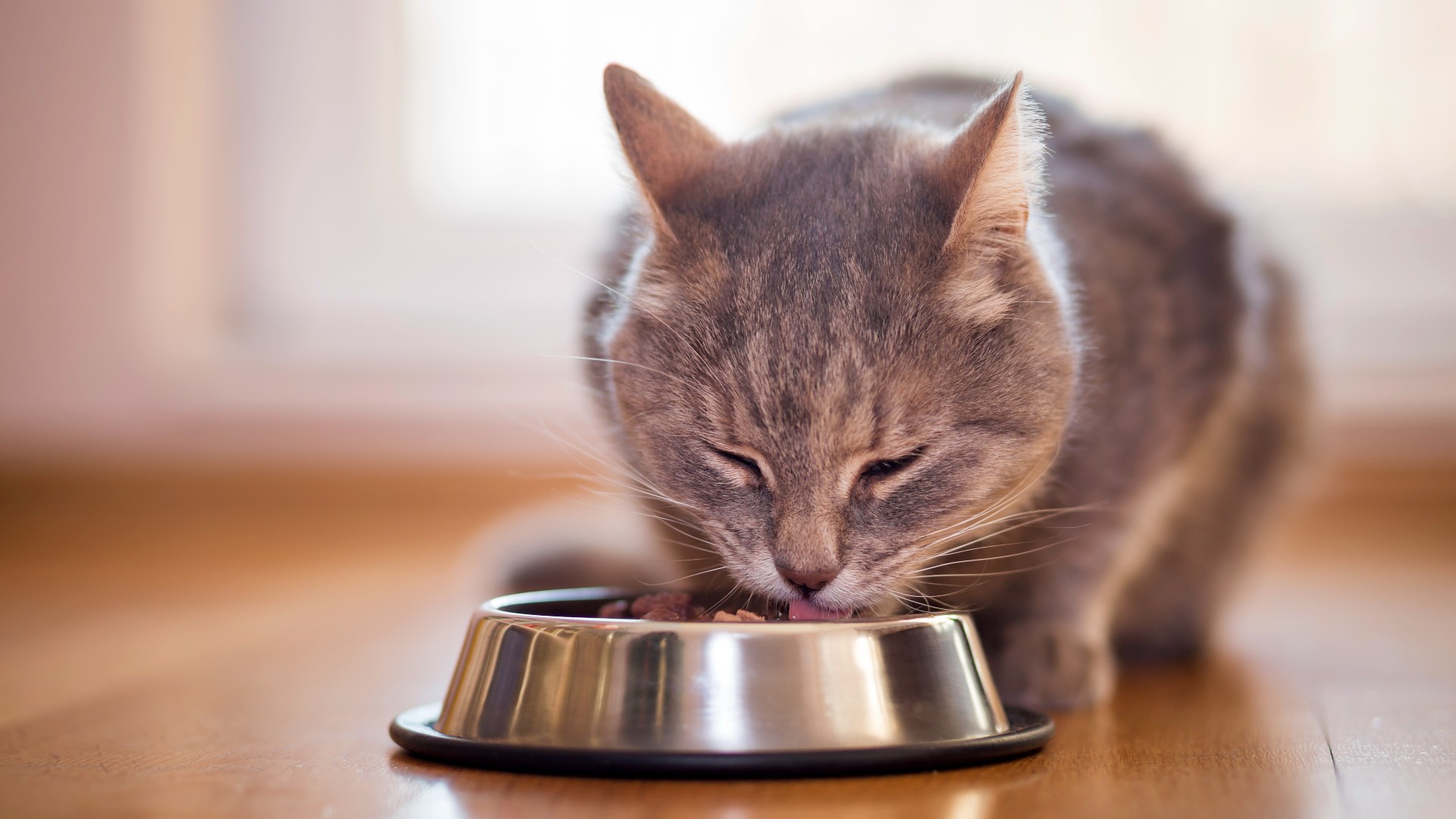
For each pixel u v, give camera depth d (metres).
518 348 1.17
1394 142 1.16
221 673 0.63
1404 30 1.15
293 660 0.66
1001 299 0.56
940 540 0.57
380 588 0.90
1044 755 0.50
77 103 1.14
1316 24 1.15
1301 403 0.74
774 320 0.55
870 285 0.55
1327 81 1.16
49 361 1.15
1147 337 0.63
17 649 0.69
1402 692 0.61
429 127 1.21
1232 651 0.72
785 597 0.55
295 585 0.91
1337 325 1.12
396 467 1.17
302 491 1.17
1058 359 0.57
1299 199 1.16
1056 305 0.58
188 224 1.18
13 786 0.47
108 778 0.48
